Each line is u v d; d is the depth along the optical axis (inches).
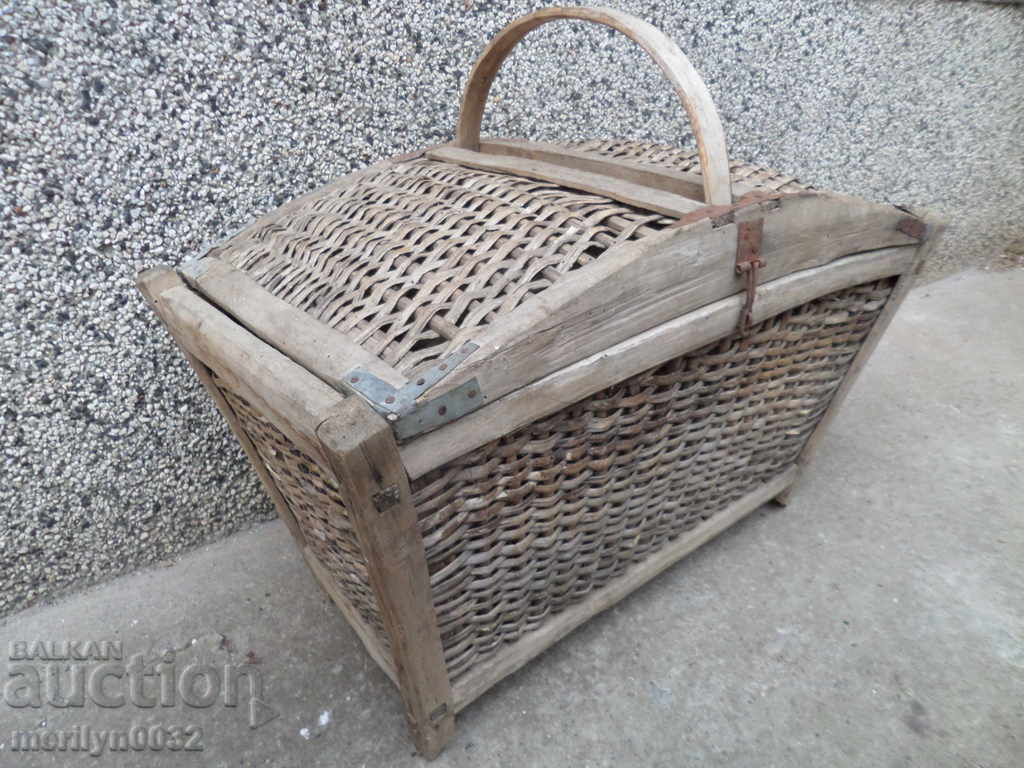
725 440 36.1
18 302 35.0
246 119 38.1
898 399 58.9
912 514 46.5
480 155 35.1
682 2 51.6
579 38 48.8
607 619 39.7
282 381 21.4
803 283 30.2
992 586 40.6
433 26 42.0
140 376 40.2
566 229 25.4
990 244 86.2
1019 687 34.6
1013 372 61.9
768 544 44.6
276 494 38.0
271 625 40.9
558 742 33.2
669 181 29.8
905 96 69.6
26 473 38.8
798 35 59.3
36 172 33.2
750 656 37.0
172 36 34.2
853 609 39.6
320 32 38.2
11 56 30.9
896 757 31.7
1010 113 77.9
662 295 24.9
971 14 68.1
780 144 65.1
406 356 21.5
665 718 34.1
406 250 26.4
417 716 30.0
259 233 33.6
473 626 30.1
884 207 32.3
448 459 21.4
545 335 21.8
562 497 29.0
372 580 23.2
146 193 36.6
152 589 43.9
